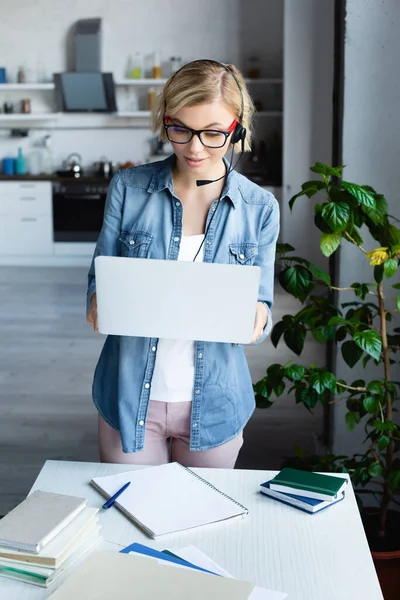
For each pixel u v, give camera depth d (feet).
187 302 5.08
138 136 28.66
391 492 7.67
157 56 27.84
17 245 27.61
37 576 4.09
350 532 4.75
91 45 27.27
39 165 28.96
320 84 23.91
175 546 4.55
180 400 6.05
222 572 4.21
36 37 28.17
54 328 18.83
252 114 5.81
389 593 7.25
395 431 7.75
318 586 4.20
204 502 4.98
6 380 14.88
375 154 8.53
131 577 3.97
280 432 12.29
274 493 5.13
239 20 27.78
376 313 8.25
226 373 6.11
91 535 4.51
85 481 5.31
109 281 5.08
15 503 9.93
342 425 9.35
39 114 27.96
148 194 5.97
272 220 6.09
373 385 7.52
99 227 27.37
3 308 20.94
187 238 5.95
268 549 4.54
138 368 6.00
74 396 14.05
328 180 7.11
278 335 7.92
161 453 6.30
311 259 24.66
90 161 28.89
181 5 27.84
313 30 23.61
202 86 5.14
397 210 8.59
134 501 4.96
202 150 5.32
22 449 11.69
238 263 5.99
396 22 8.26
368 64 8.37
